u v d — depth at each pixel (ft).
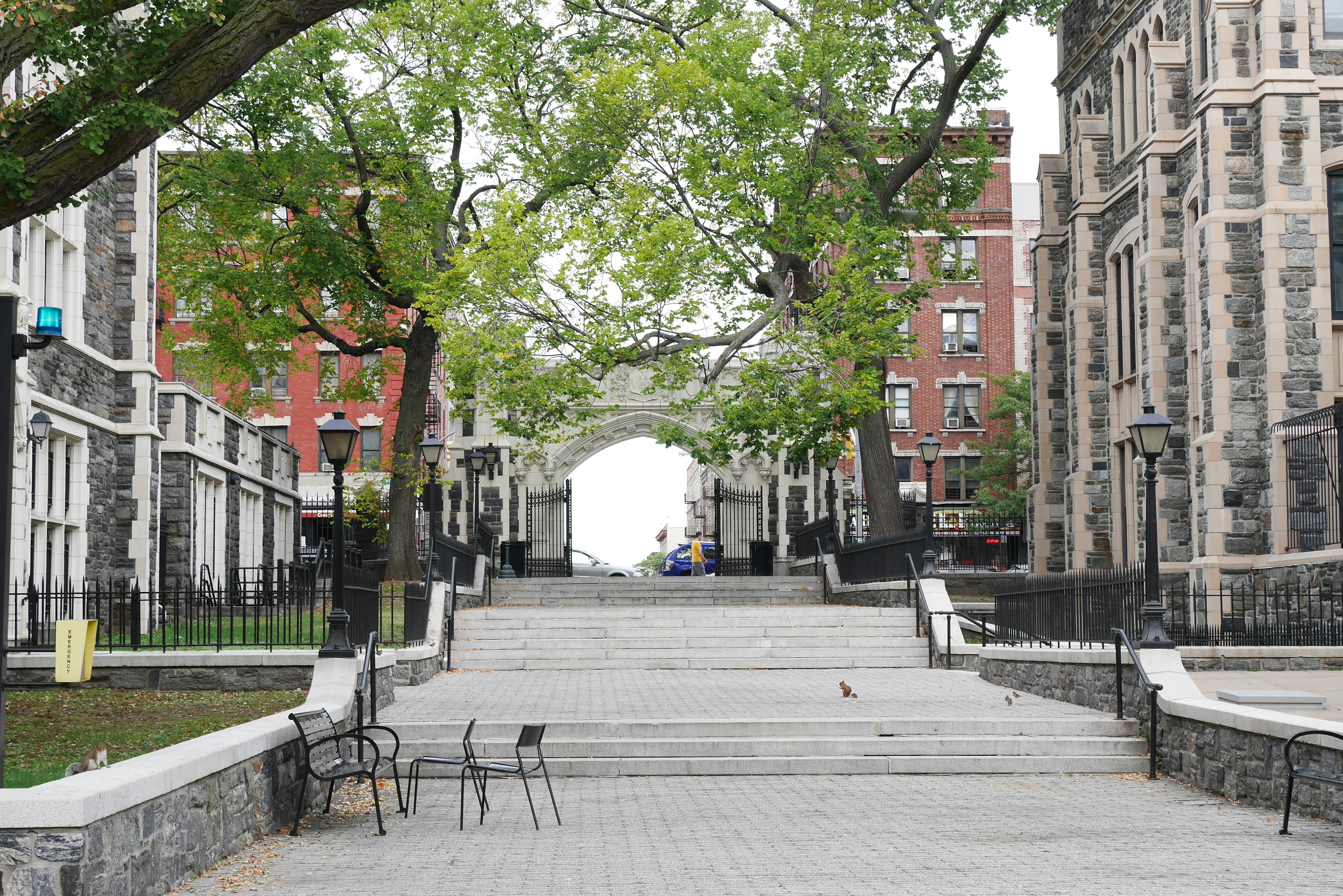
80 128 34.01
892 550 83.82
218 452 98.63
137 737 39.88
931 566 75.82
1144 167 92.53
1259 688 47.73
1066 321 110.52
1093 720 46.03
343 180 99.09
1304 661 56.03
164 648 52.90
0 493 25.30
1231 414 79.77
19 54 33.42
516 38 94.63
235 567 99.04
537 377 86.22
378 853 29.55
